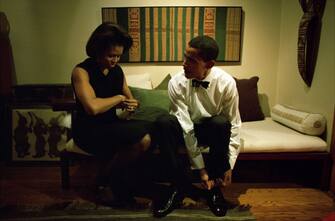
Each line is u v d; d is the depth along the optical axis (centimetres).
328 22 215
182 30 279
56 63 288
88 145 190
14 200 199
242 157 210
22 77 289
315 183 228
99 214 182
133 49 283
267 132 229
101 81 189
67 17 279
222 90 184
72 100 224
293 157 211
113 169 197
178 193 193
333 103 210
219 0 280
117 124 188
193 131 187
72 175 239
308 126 217
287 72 278
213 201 186
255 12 283
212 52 170
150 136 190
